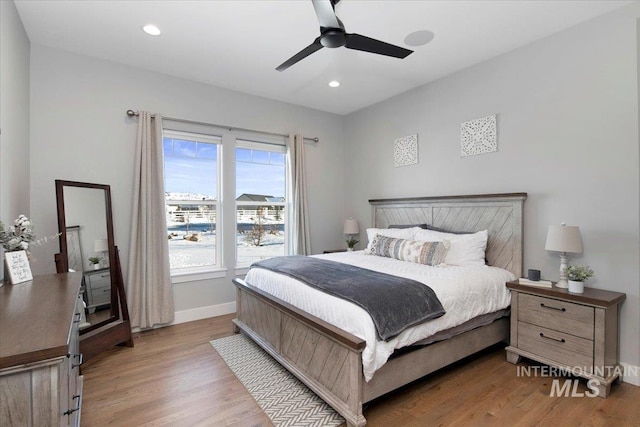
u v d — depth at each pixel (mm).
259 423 1947
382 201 4445
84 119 3180
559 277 2754
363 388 1880
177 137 3756
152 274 3451
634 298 2355
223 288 4031
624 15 2395
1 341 961
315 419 1988
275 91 4156
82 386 2242
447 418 1969
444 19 2568
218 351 2949
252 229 4398
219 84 3922
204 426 1912
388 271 2764
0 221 1934
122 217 3373
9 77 2252
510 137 3102
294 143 4570
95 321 2871
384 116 4488
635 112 2354
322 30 1949
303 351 2303
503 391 2262
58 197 2684
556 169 2781
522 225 2982
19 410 895
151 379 2451
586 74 2598
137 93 3463
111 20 2596
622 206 2418
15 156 2422
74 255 2785
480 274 2695
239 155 4273
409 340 1994
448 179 3672
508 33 2785
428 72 3578
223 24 2658
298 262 3057
